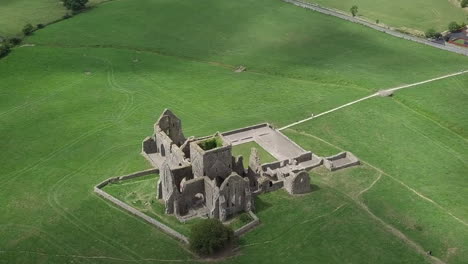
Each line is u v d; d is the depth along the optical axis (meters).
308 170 128.12
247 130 147.38
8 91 175.50
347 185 122.06
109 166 129.12
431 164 133.62
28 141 143.00
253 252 98.88
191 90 177.75
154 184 119.19
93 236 102.88
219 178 111.25
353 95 173.62
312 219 108.31
